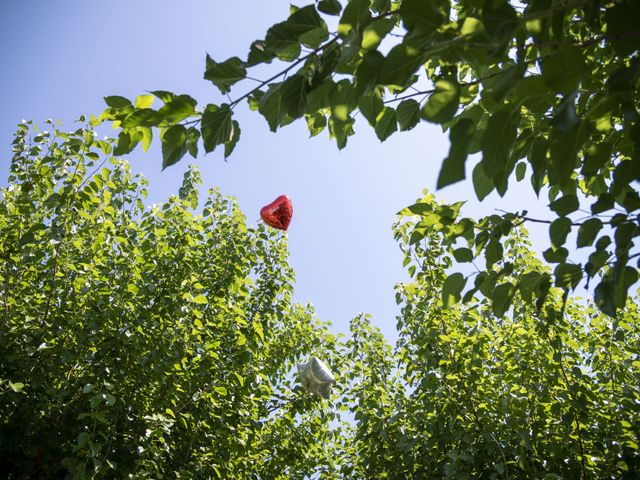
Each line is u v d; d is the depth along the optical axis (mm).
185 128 2002
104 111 1950
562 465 6371
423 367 6879
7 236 6277
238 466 7414
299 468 8203
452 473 5785
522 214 2629
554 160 1469
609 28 1502
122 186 7469
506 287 2561
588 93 2176
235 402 7012
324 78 1974
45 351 6016
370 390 7645
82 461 5559
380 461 7145
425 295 6996
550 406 6414
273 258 8648
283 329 8703
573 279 2451
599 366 6969
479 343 6508
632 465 6004
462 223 2764
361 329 8367
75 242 6027
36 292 6570
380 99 2209
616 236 2148
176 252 7207
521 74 1400
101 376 6098
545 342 6422
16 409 5891
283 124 2205
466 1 1683
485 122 2348
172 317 6613
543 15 1548
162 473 6129
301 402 8078
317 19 1829
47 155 6449
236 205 8469
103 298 6305
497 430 6438
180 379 6688
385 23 1729
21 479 5969
